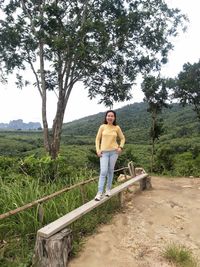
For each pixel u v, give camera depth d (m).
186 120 90.88
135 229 6.30
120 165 16.61
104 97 20.41
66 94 19.42
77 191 7.11
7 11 19.44
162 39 19.59
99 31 17.14
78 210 5.66
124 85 20.23
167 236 6.11
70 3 18.64
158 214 7.32
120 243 5.59
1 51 19.61
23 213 5.42
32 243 5.12
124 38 18.73
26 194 5.87
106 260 4.90
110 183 6.83
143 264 4.88
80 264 4.71
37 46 19.50
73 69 18.50
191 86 21.97
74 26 18.17
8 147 63.50
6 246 4.86
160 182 12.52
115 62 20.31
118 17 18.81
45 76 20.09
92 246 5.30
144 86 21.72
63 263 4.52
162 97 21.72
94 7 19.33
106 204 7.29
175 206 8.12
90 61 17.73
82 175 8.48
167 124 92.19
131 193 9.31
